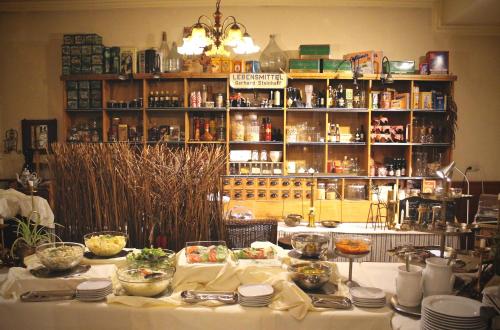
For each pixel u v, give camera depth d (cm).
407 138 555
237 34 367
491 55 586
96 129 570
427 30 582
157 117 589
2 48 605
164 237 294
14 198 343
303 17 584
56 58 602
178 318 197
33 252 260
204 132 565
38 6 593
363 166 577
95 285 209
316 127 578
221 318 195
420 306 197
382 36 583
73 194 304
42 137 600
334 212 541
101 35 595
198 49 394
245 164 559
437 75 543
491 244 231
